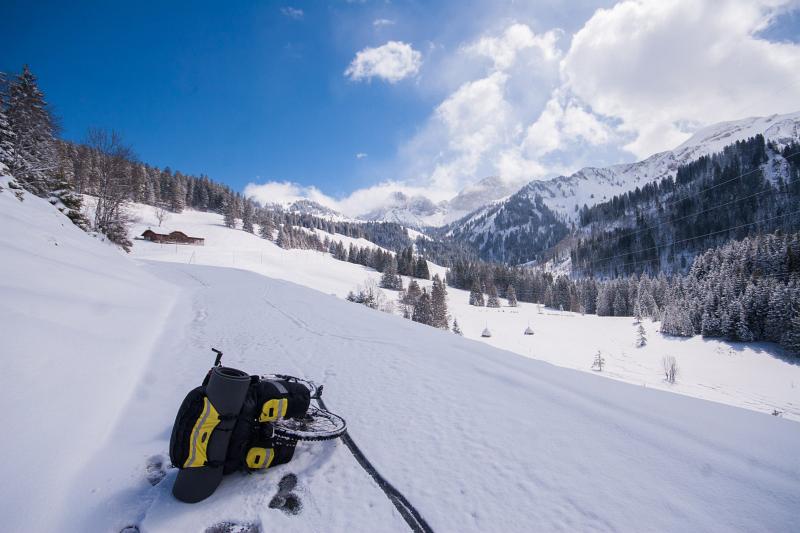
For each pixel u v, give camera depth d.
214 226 111.31
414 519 2.53
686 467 3.14
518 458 3.33
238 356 6.60
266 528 2.38
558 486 2.91
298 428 3.30
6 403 2.79
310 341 8.05
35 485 2.34
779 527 2.39
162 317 8.84
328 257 136.50
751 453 3.31
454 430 3.86
